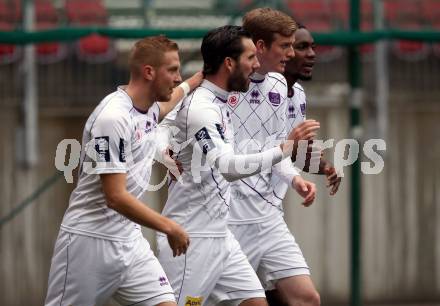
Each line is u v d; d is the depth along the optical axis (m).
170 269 20.09
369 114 44.81
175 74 18.30
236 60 19.39
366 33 29.80
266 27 20.70
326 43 29.64
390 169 44.16
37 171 41.44
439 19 46.31
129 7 44.16
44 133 41.66
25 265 40.62
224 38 19.36
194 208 19.86
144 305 18.92
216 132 19.11
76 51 42.09
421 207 44.28
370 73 44.97
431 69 44.97
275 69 20.95
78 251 18.56
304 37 22.09
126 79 42.38
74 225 18.56
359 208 29.92
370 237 43.78
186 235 17.88
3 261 40.50
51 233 40.81
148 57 18.11
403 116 44.69
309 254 42.56
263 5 40.78
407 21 46.03
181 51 35.38
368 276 43.66
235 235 21.80
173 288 20.11
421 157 44.44
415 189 44.31
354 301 30.00
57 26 42.91
